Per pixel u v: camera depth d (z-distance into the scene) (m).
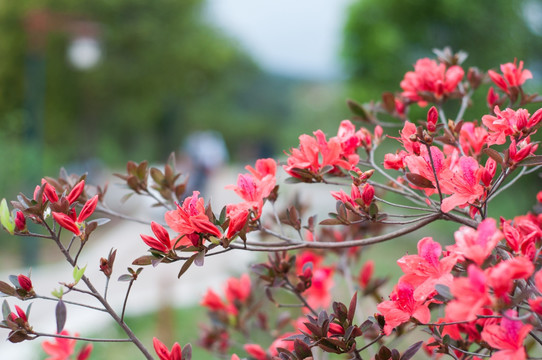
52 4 19.86
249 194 1.43
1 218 1.34
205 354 4.39
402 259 1.19
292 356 1.36
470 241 1.03
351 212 1.43
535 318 1.13
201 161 12.78
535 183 5.06
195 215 1.26
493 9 7.18
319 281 2.29
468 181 1.25
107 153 27.31
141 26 23.56
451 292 0.95
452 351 1.38
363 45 10.35
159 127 36.66
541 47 7.07
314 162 1.44
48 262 9.19
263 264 1.79
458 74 1.82
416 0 8.92
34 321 5.69
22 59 18.86
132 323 5.59
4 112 18.52
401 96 2.07
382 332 1.30
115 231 11.91
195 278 7.24
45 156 15.80
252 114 57.91
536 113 1.23
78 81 21.86
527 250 1.10
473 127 1.65
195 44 26.31
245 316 2.62
